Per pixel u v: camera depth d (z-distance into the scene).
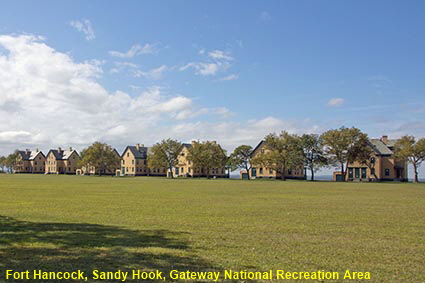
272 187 50.62
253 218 17.59
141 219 16.83
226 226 15.12
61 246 11.00
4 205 22.48
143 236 12.70
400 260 10.00
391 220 17.45
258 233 13.63
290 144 97.50
